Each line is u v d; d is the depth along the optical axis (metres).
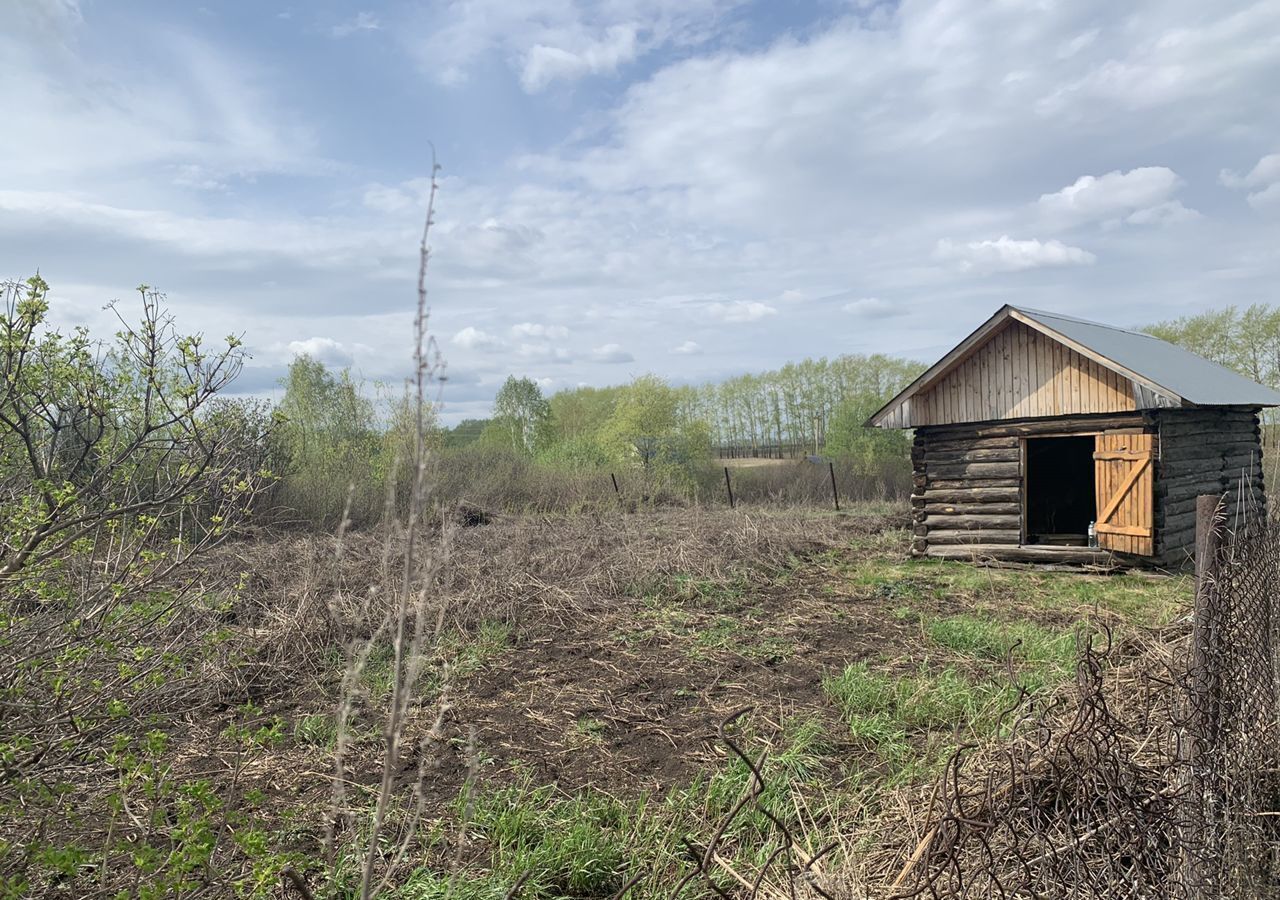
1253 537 3.97
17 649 3.18
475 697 6.68
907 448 27.98
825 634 8.70
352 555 11.40
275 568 10.19
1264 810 3.58
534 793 4.80
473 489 20.94
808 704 6.48
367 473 18.16
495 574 10.20
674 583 10.77
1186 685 3.48
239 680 6.59
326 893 3.69
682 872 3.89
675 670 7.43
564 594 9.63
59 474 3.51
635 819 4.56
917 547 13.91
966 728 5.60
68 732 3.27
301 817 4.50
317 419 20.84
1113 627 8.14
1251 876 3.11
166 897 3.09
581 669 7.46
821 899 3.01
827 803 4.51
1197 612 3.49
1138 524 11.78
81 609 3.25
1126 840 3.15
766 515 17.42
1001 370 13.05
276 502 15.27
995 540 13.23
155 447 3.86
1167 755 3.54
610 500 21.84
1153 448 11.72
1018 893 2.94
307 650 7.40
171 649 3.87
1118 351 12.65
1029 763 3.46
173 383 3.72
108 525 3.55
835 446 28.14
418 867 3.90
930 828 3.22
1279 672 4.18
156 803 3.87
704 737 5.81
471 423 33.84
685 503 23.05
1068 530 16.70
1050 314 13.49
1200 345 35.84
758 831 4.26
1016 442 13.05
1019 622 8.91
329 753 5.46
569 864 4.00
